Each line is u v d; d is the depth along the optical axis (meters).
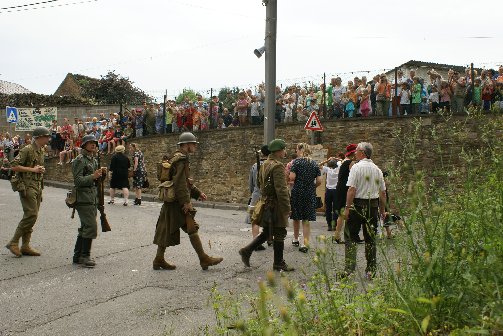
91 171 8.84
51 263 8.98
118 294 7.11
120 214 16.05
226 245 10.75
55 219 14.36
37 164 9.55
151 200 22.33
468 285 3.69
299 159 10.34
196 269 8.53
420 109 18.06
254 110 22.27
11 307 6.56
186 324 5.84
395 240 4.59
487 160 5.05
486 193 4.32
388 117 18.47
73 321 6.04
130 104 36.97
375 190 7.20
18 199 19.48
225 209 21.09
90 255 9.39
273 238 8.29
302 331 4.04
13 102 38.09
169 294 7.09
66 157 29.44
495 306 3.38
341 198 10.45
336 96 19.92
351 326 4.12
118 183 19.08
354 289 4.93
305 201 10.25
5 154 32.34
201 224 14.41
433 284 3.76
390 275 4.44
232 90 25.28
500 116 5.47
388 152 18.52
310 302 4.56
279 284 6.78
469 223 4.11
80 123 30.12
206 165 23.50
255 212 8.31
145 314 6.25
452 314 3.69
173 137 24.95
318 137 20.03
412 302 3.74
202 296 6.95
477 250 3.93
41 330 5.75
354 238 7.24
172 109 25.38
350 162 10.38
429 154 17.22
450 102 17.17
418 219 4.18
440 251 3.81
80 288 7.42
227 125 23.91
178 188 8.27
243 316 5.70
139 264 8.94
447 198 4.52
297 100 21.41
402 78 18.77
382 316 3.98
